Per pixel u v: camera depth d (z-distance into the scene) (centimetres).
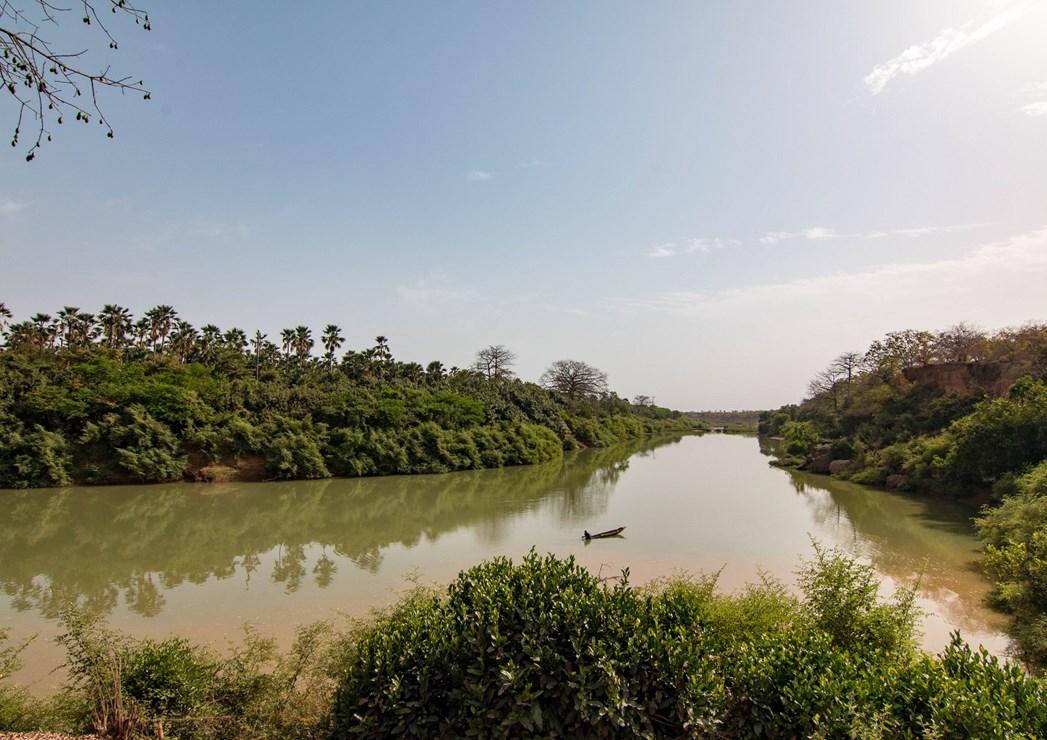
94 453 4100
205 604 1712
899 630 862
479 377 9188
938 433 4453
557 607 681
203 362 6281
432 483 4572
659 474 5369
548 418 7944
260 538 2628
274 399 5103
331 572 2062
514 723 610
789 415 11950
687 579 1520
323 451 4816
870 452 4909
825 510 3322
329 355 7544
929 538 2569
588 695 606
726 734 630
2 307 5556
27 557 2283
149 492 3853
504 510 3372
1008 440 3119
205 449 4406
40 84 462
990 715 516
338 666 858
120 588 1880
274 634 1477
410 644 653
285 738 716
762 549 2383
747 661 671
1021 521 1848
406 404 5741
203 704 759
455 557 2273
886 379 6425
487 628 649
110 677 742
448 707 631
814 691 604
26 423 4022
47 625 1533
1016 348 5303
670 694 634
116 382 4459
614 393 13825
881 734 548
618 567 2122
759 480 4853
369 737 622
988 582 1897
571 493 4075
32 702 838
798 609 1034
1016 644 1334
